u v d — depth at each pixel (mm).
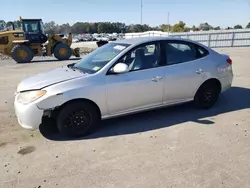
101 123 4207
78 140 3596
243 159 2959
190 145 3342
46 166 2920
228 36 24922
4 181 2645
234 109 4789
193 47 4535
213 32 25469
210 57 4656
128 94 3852
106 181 2602
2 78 8875
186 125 4043
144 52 4031
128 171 2771
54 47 16578
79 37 70812
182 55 4375
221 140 3471
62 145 3445
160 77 4047
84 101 3611
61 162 3000
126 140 3549
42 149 3344
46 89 3455
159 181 2574
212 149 3215
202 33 26062
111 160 3016
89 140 3584
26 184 2588
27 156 3164
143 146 3352
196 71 4410
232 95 5816
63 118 3566
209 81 4645
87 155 3152
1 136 3766
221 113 4578
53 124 4102
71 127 3629
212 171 2730
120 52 3893
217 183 2521
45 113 3434
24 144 3502
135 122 4223
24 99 3523
